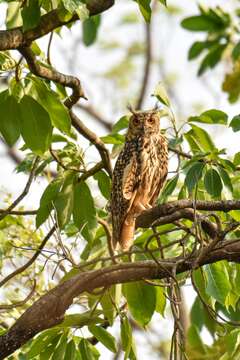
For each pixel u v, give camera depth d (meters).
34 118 11.41
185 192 12.39
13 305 11.73
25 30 10.99
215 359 12.52
